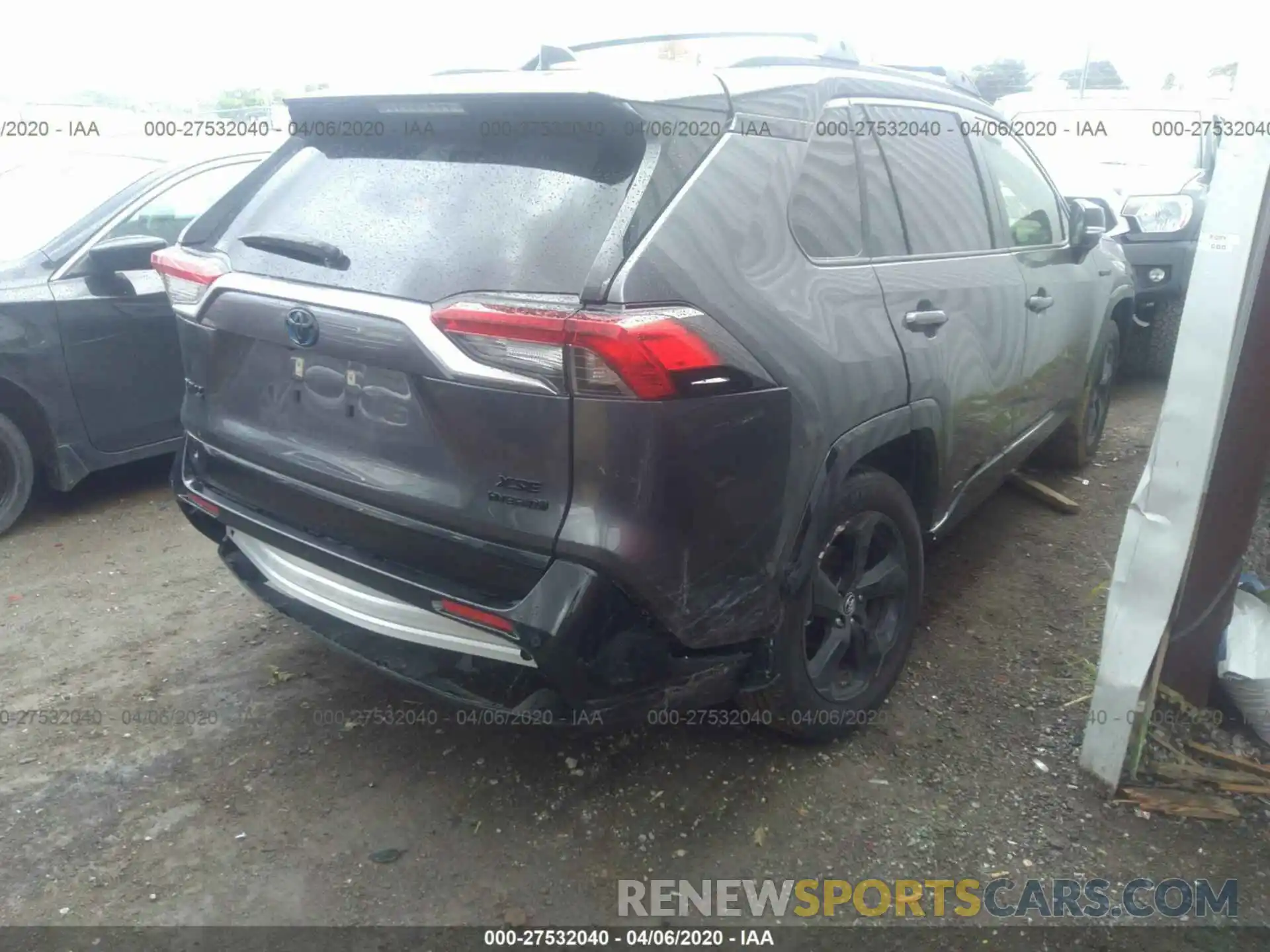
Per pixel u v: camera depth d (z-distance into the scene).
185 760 2.96
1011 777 2.90
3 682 3.34
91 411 4.59
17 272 4.36
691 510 2.24
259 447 2.69
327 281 2.46
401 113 2.53
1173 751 2.86
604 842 2.65
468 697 2.42
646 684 2.36
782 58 2.88
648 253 2.17
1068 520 4.77
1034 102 8.62
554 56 2.83
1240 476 2.62
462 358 2.18
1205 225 2.42
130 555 4.34
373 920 2.39
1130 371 7.39
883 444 2.89
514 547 2.24
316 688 3.32
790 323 2.46
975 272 3.46
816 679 2.86
